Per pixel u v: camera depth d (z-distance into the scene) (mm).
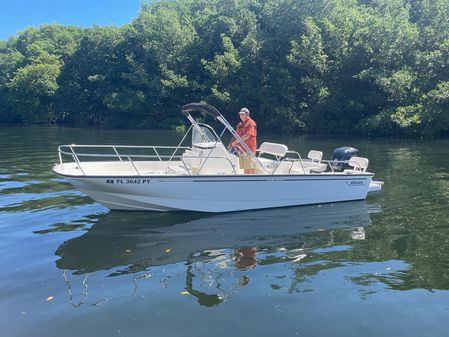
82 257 5883
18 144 23391
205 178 8039
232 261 5734
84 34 53375
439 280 5023
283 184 8555
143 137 29891
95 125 48719
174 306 4465
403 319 4164
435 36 29766
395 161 15367
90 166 8656
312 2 36969
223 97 37938
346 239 6617
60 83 52500
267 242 6523
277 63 37375
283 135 31719
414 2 38688
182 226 7383
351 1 40156
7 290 4855
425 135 26531
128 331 4004
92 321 4176
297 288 4863
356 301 4531
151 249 6215
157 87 43969
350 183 9078
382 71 30891
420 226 7195
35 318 4238
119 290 4848
